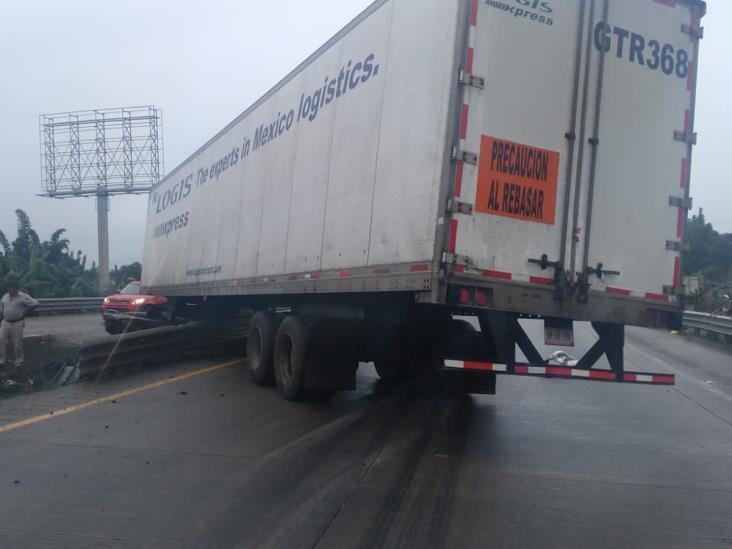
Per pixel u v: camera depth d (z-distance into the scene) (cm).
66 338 1848
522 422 916
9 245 3669
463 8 701
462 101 693
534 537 520
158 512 567
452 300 682
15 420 902
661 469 704
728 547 507
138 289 2262
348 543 506
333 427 867
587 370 781
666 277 802
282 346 1064
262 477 658
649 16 800
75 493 613
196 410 966
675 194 809
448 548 499
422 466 698
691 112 821
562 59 748
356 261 853
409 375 1060
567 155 746
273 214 1146
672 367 1430
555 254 736
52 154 4641
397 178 778
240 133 1350
